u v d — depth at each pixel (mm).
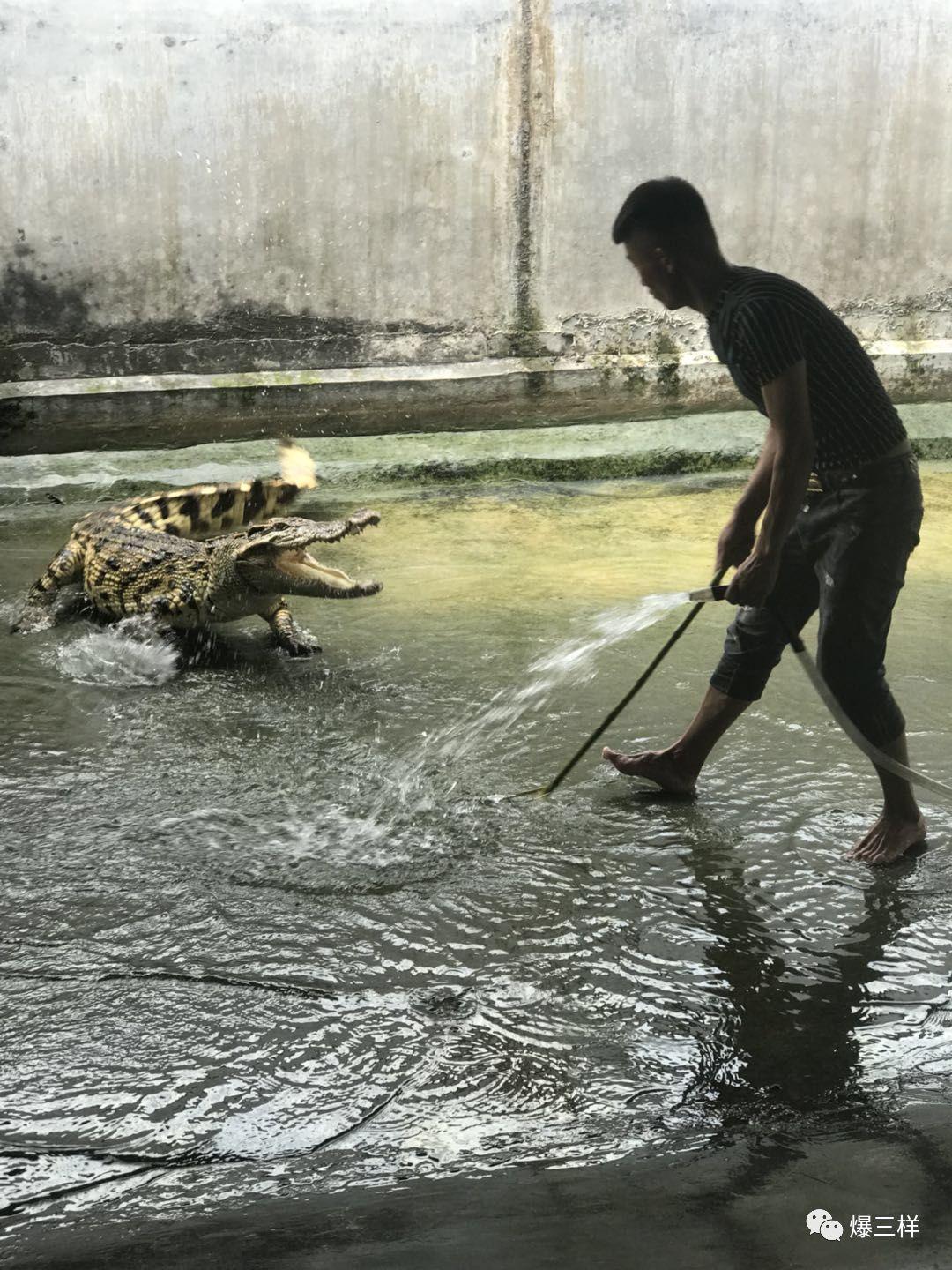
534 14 7891
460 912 3188
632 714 4492
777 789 3932
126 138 7500
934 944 3068
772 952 3027
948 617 5531
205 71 7516
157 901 3211
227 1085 2498
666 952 3021
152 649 5070
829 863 3473
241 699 4664
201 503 6062
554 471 8188
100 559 5422
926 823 3695
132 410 7938
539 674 4898
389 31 7723
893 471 3266
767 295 3141
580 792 3912
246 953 2982
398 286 8219
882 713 3414
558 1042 2664
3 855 3430
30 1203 2137
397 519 7242
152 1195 2156
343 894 3266
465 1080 2523
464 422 8602
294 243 7957
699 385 8938
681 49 8172
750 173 8508
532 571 6301
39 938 3023
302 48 7621
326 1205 2066
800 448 3141
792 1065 2582
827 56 8375
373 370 8320
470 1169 2215
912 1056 2617
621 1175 2131
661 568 6352
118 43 7336
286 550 5031
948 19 8461
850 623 3342
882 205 8766
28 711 4508
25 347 7695
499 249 8320
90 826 3621
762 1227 1769
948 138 8727
